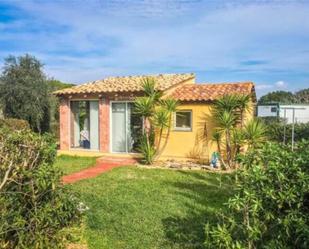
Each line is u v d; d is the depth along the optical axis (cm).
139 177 1484
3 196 564
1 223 554
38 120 2812
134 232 820
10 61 2820
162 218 916
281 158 519
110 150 2056
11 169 582
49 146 641
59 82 3522
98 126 2103
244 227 522
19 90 2752
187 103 1877
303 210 509
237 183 528
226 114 1677
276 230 518
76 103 2166
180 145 1894
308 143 561
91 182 1369
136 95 1962
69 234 648
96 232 819
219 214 596
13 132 625
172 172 1603
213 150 1823
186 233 804
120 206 1020
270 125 2520
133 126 2011
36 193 593
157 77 2320
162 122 1798
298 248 498
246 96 1709
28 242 577
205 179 1445
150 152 1808
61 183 658
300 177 493
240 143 1591
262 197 506
